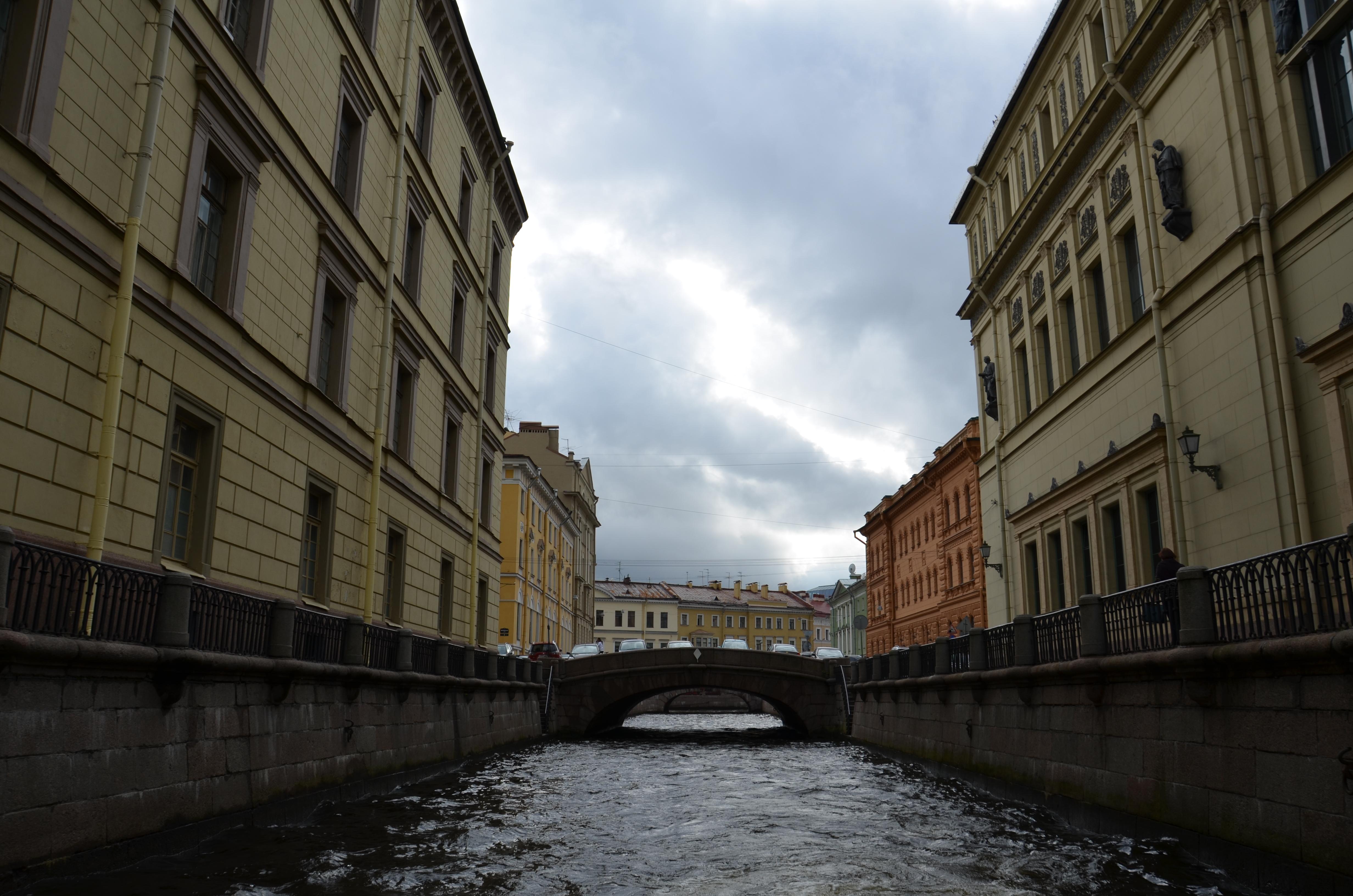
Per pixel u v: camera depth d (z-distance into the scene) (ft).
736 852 33.81
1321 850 24.90
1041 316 80.02
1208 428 52.49
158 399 38.91
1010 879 28.99
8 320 30.66
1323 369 42.80
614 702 115.24
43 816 24.39
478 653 77.30
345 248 59.21
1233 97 49.55
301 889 26.27
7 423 30.58
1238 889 27.40
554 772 66.49
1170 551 43.42
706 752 88.48
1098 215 67.46
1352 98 42.29
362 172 63.26
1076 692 41.11
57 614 25.52
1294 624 26.50
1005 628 50.93
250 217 47.14
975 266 100.22
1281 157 46.50
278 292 50.62
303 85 53.67
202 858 30.25
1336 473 41.93
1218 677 30.01
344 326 60.44
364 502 63.10
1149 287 59.57
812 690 115.44
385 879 28.02
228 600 34.83
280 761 38.70
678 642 356.18
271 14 49.26
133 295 36.99
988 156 92.22
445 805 46.11
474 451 95.25
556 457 236.63
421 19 76.64
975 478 136.77
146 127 37.58
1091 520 68.74
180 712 31.19
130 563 36.70
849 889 27.48
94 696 26.73
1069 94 72.43
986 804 48.03
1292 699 26.43
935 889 27.48
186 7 40.86
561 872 29.86
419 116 78.54
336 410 58.23
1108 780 37.65
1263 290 47.39
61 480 32.96
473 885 27.55
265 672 36.78
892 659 82.23
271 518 49.14
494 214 105.91
